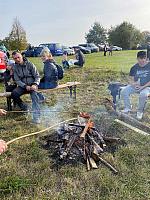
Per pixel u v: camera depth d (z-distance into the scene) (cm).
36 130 562
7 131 563
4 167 409
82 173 388
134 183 362
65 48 3397
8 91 732
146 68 672
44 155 440
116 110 653
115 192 346
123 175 381
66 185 365
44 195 345
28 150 462
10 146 479
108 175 381
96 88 998
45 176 383
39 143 485
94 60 2375
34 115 627
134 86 662
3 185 361
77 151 430
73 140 439
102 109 677
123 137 502
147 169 395
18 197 341
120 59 2409
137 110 641
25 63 663
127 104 667
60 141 460
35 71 670
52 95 888
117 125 560
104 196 340
